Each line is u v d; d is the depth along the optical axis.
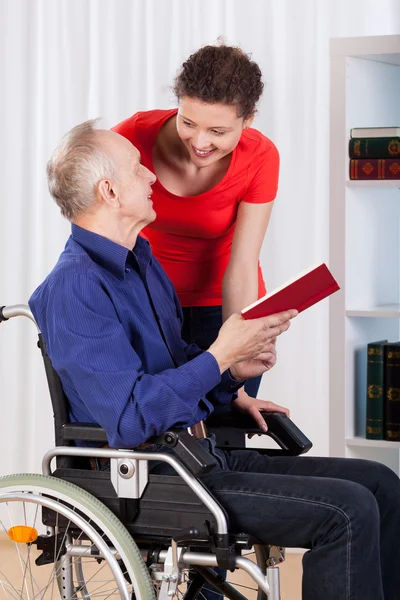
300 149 3.87
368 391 3.13
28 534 2.28
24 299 4.18
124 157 2.28
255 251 2.73
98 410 2.11
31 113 4.12
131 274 2.39
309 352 3.95
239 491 2.15
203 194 2.66
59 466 2.28
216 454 2.41
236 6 3.87
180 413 2.12
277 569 2.07
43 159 4.11
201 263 2.86
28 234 4.16
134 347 2.31
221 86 2.30
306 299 2.22
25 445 4.23
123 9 3.99
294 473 2.44
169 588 2.11
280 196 3.90
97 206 2.27
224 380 2.55
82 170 2.24
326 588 2.03
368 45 3.02
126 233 2.32
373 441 3.10
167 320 2.52
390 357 3.10
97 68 4.03
